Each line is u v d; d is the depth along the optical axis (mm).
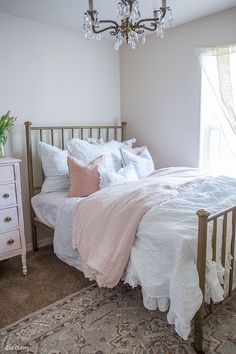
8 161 2150
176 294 1417
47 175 2695
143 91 3377
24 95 2715
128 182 2432
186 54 2928
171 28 3008
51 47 2854
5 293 2098
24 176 2811
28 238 2904
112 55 3447
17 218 2264
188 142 3070
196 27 2807
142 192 2006
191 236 1474
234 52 2545
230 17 2557
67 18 2652
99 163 2656
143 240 1685
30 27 2688
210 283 1437
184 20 2809
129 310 1862
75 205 2189
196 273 1410
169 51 3062
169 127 3207
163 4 1562
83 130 3236
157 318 1772
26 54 2686
